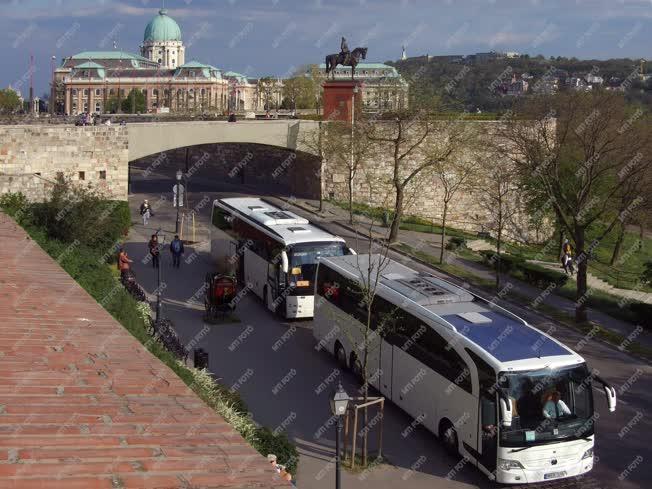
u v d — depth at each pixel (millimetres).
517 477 17625
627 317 35062
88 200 37344
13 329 10617
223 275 32250
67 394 8094
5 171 52500
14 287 13312
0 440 6555
